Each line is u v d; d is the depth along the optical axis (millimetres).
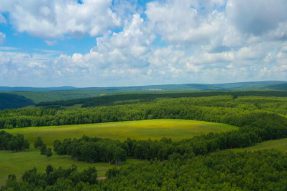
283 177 81812
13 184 86438
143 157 136875
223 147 147875
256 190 76438
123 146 139375
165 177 83750
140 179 83375
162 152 129250
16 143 155875
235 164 93312
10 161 133125
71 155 139000
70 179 87875
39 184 86500
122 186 78562
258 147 150625
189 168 91375
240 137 151875
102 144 135125
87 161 131750
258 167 89875
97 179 96625
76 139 152750
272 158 98812
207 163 96312
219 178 81750
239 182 79125
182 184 78375
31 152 153000
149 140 149125
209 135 155500
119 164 126875
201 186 75125
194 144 132500
